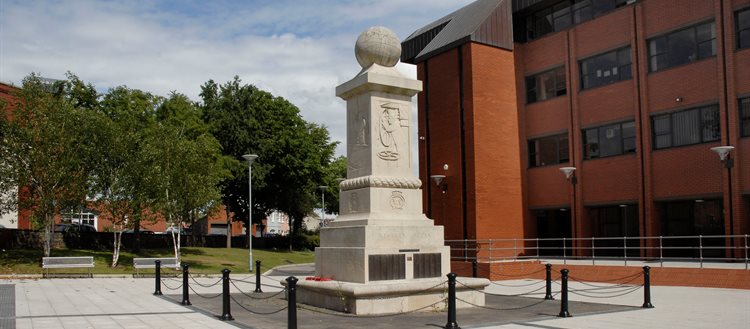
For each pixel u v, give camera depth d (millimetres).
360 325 13781
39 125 31641
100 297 20453
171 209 36938
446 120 33625
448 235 33031
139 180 34250
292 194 63031
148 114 44938
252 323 14438
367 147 17531
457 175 32750
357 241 16625
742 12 27891
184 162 37531
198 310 16969
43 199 31422
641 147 31531
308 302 17516
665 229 31422
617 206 33750
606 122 33312
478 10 34969
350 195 17859
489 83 32656
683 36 30172
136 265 31594
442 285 16547
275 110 60844
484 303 17734
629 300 19375
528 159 37781
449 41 33469
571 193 34719
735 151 27484
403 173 17734
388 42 17859
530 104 37594
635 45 31906
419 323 14094
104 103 44031
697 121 29562
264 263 46500
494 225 31953
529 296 20984
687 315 15570
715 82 28578
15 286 24328
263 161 59312
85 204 33750
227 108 58875
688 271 24000
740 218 27234
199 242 56219
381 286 15602
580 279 27891
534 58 37344
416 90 17969
